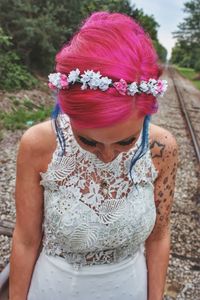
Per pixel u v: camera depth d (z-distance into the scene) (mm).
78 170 1162
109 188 1178
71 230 1184
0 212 4180
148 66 965
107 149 1047
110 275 1295
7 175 5223
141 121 998
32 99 10680
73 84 929
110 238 1207
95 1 14523
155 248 1387
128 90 914
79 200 1174
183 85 27438
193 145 8234
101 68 920
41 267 1322
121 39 950
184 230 4285
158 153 1228
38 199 1236
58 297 1312
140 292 1381
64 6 14227
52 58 14227
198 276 3445
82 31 988
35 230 1283
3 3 12672
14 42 13195
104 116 911
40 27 13250
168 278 3371
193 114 12844
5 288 1483
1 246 3535
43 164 1179
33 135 1168
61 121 1146
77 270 1276
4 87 10531
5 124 7605
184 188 5609
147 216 1237
